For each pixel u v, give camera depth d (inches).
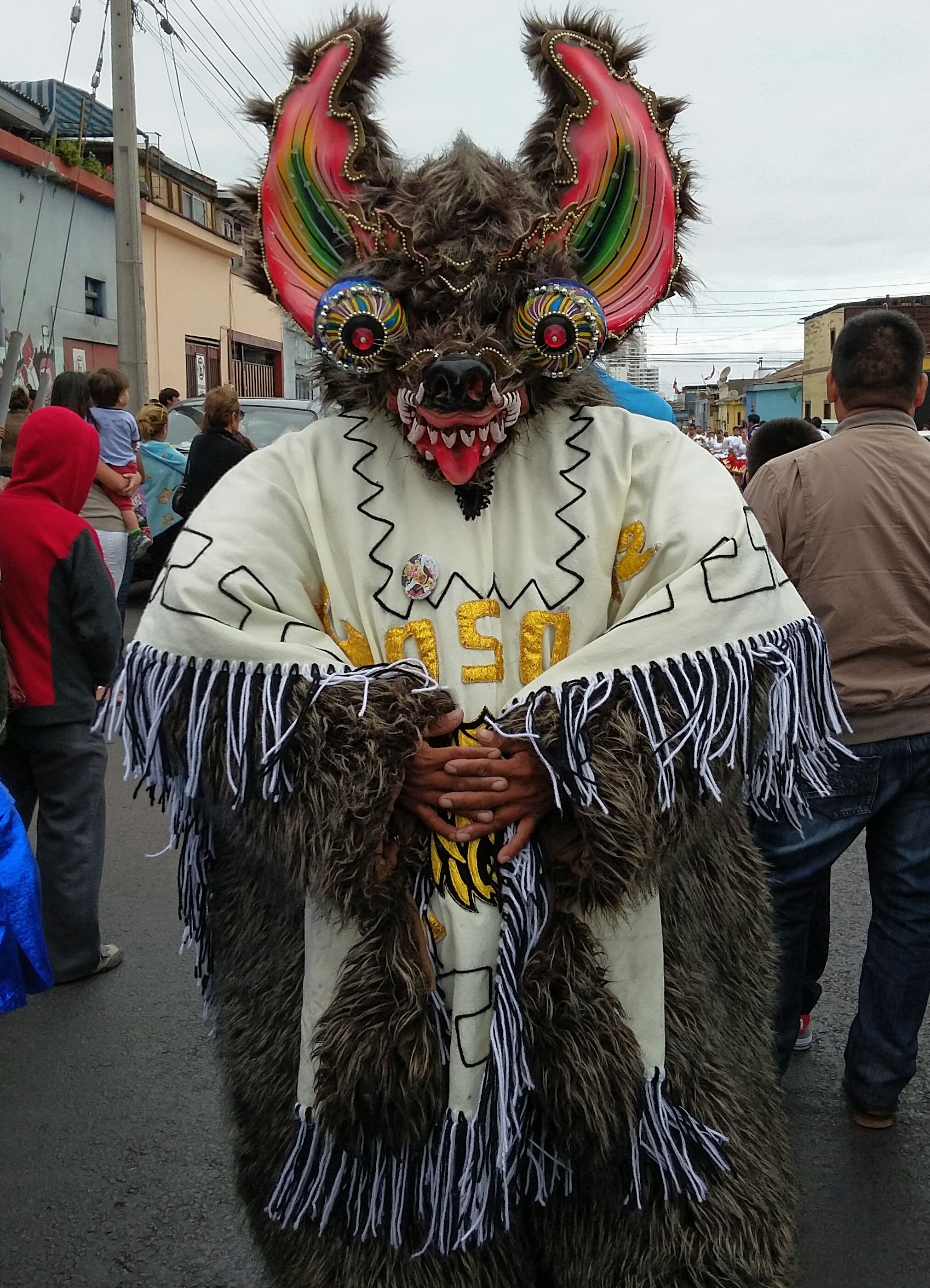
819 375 1720.0
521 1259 63.0
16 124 579.8
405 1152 58.8
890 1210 100.3
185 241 807.7
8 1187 102.2
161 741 59.7
